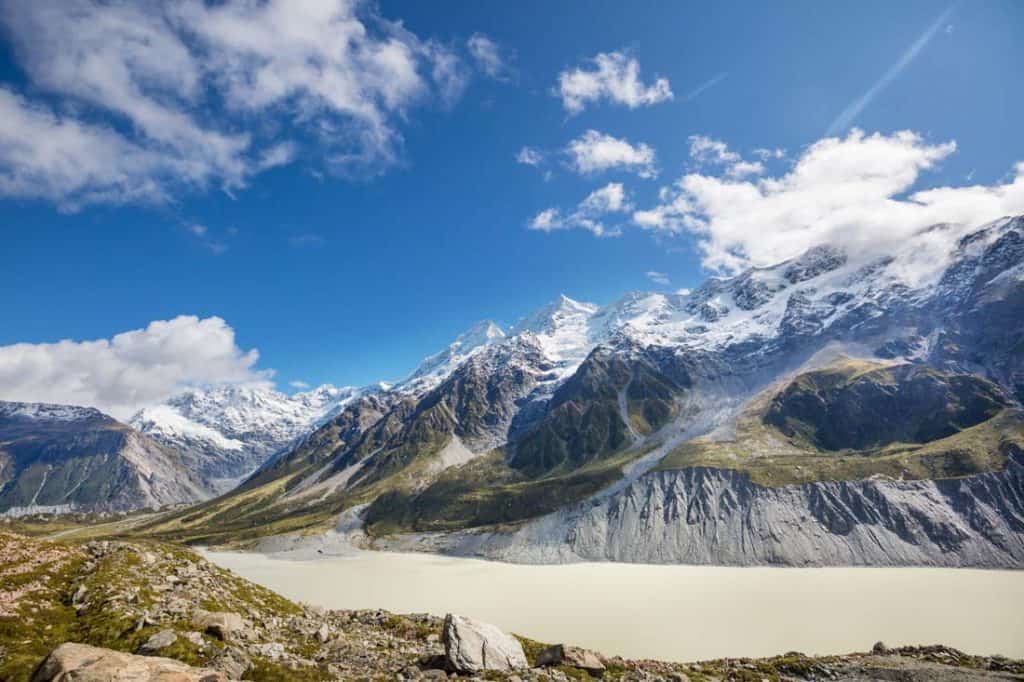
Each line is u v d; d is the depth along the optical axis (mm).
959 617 126688
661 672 50750
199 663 39906
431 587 190500
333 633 56188
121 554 62188
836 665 58844
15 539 62156
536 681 42594
